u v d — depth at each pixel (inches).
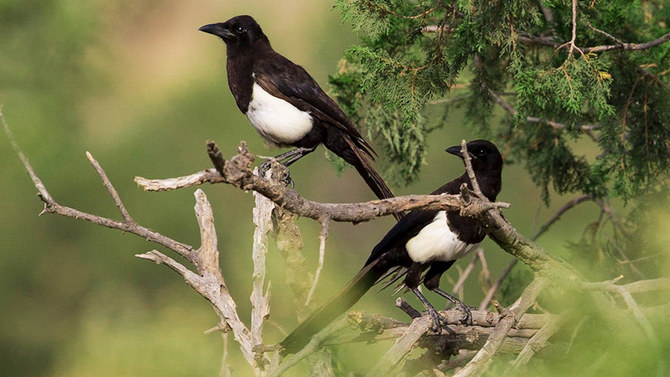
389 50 456.8
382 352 454.6
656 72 440.5
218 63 934.4
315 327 319.3
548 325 294.2
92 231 876.0
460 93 528.7
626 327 282.7
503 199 930.7
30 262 873.5
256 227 345.4
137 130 886.4
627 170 433.7
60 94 852.6
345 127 436.8
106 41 873.5
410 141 491.5
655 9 490.3
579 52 385.7
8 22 832.9
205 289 335.3
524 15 382.3
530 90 368.2
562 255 489.4
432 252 356.5
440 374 319.6
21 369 872.9
